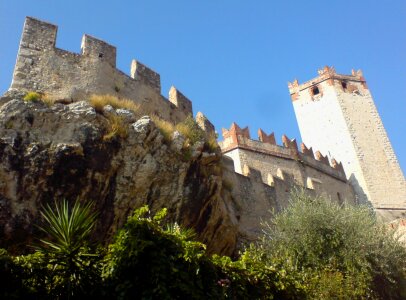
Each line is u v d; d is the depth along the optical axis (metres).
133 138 13.08
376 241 15.84
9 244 10.09
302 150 36.06
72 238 7.18
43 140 11.59
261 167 30.23
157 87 19.12
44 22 16.02
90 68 16.12
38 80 14.59
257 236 19.41
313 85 48.09
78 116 12.51
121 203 12.30
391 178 41.28
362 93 46.97
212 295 7.64
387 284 15.12
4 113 11.53
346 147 42.62
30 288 6.56
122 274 7.31
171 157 13.88
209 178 14.89
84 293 6.91
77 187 11.47
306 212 16.12
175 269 7.33
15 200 10.48
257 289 8.67
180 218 13.50
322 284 12.84
